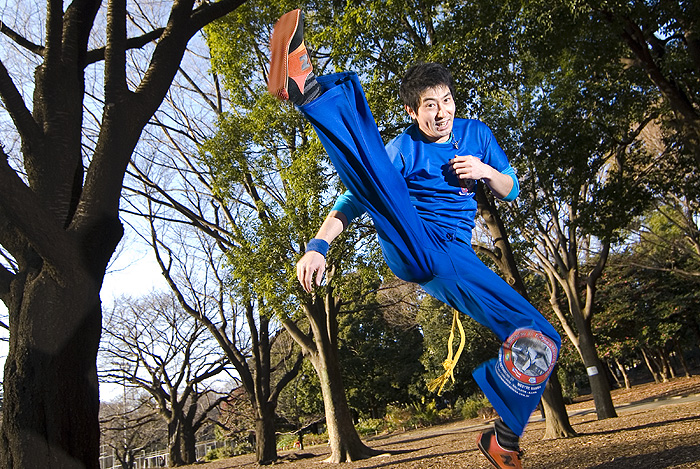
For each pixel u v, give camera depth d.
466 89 11.40
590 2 10.20
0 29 7.45
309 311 16.67
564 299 28.88
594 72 13.20
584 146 13.73
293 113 13.41
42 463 5.54
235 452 38.38
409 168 2.09
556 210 18.31
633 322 30.91
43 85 6.67
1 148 5.61
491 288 2.01
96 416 6.05
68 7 6.96
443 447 16.39
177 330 29.31
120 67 6.47
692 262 28.69
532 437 15.85
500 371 2.00
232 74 14.15
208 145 13.89
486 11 10.85
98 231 6.21
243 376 22.14
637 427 13.59
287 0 13.40
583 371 40.28
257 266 13.32
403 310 33.16
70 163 6.65
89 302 6.05
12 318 6.07
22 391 5.70
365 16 11.23
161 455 40.84
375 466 13.41
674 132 16.02
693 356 51.97
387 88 11.75
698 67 11.84
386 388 40.78
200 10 7.14
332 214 2.02
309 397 37.12
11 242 6.40
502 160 2.23
